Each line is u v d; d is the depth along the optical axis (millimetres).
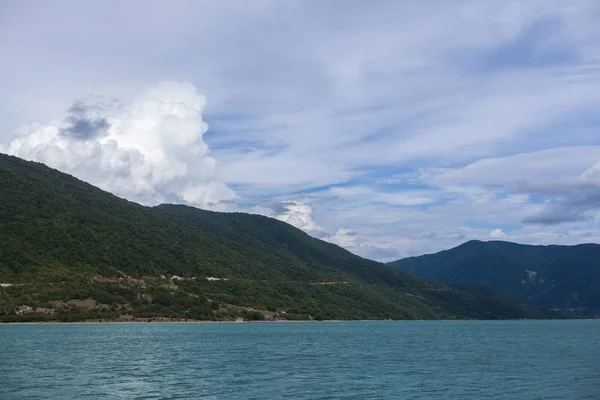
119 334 156000
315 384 66812
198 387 64062
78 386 64188
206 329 191375
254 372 77625
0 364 84062
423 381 70125
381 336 175750
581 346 137875
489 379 72375
